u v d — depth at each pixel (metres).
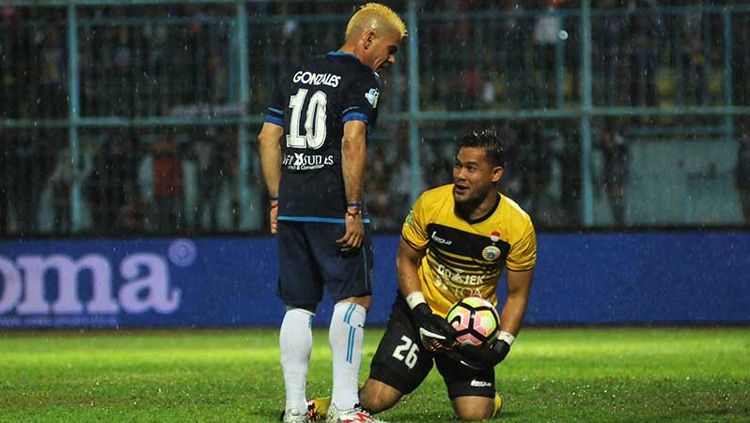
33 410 25.72
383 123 52.66
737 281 53.41
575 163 52.62
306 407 22.00
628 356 41.31
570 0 52.62
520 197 52.88
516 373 35.31
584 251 53.25
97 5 52.88
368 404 22.55
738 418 23.52
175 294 53.97
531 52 52.66
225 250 53.78
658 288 53.44
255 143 52.94
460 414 22.75
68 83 53.00
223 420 23.23
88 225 53.72
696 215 53.22
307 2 52.69
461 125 52.38
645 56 52.69
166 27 53.03
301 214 21.47
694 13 52.53
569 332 51.50
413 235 22.09
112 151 53.19
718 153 52.88
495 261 21.98
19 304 53.94
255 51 52.91
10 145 52.91
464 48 52.75
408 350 22.39
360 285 21.53
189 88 53.12
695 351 43.19
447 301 22.56
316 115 21.33
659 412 24.50
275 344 47.16
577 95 52.66
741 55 52.53
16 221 53.59
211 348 45.81
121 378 34.16
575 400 27.14
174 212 53.66
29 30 52.81
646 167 53.06
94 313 53.94
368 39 21.72
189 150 53.19
